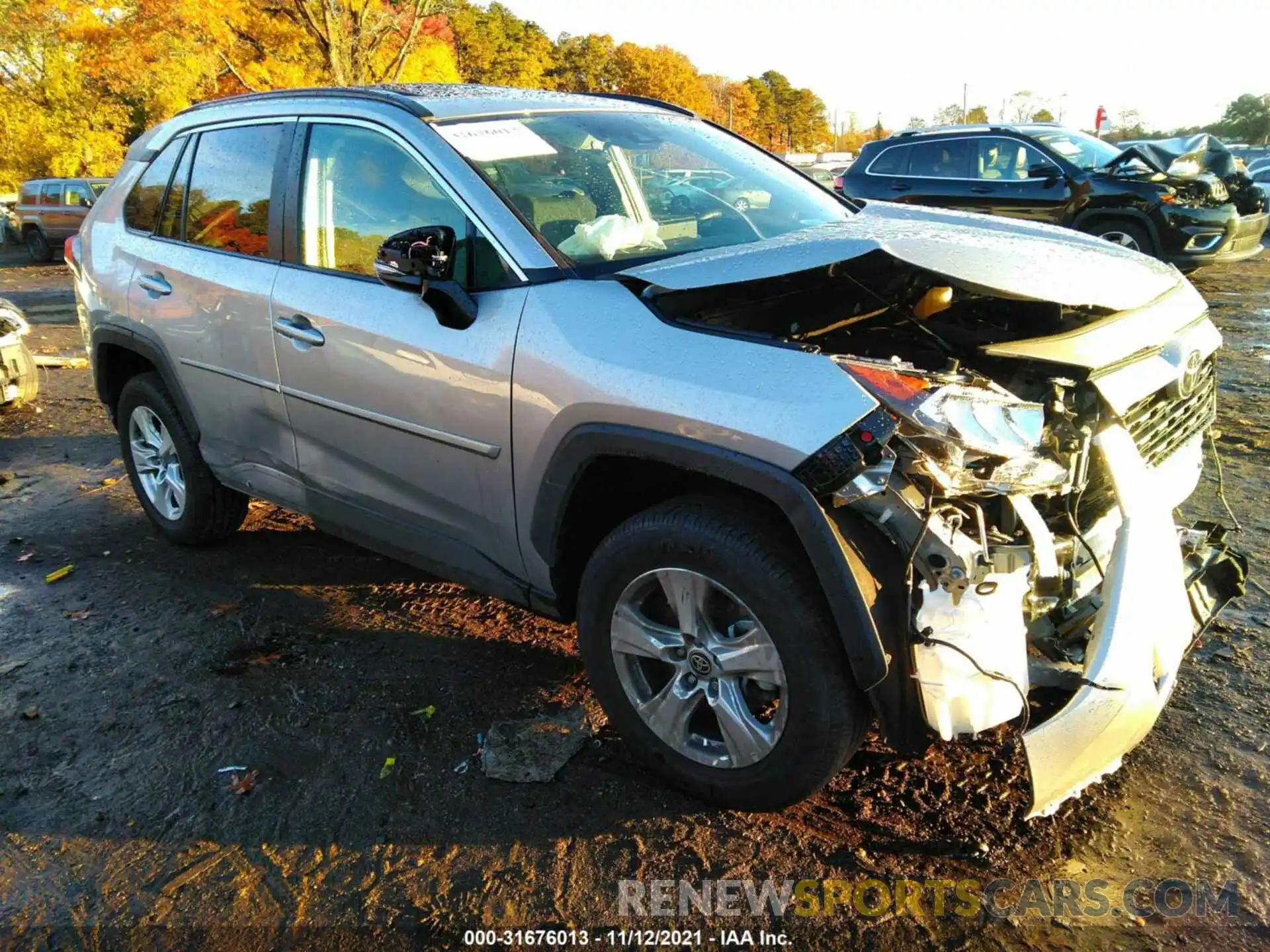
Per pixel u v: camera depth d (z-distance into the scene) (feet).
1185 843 7.65
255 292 11.13
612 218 9.64
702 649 7.82
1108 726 6.86
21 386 22.26
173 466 14.11
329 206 10.57
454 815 8.33
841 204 12.21
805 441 6.70
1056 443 7.30
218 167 12.24
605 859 7.76
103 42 69.77
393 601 12.45
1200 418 9.45
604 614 8.39
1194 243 31.83
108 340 13.83
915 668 6.81
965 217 11.33
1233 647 10.38
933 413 6.63
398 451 9.86
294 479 11.59
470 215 9.17
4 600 12.80
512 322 8.59
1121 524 7.54
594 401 7.84
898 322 9.48
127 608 12.50
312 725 9.73
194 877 7.75
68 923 7.35
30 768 9.18
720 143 12.23
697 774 8.15
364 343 9.78
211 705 10.16
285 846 8.05
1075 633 7.41
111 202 14.39
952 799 8.23
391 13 65.92
